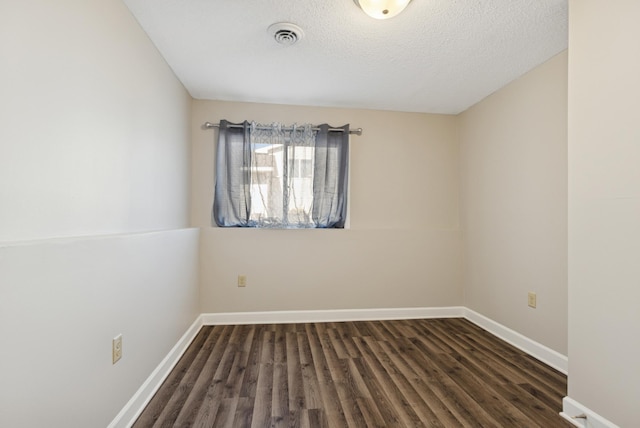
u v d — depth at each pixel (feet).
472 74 8.31
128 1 5.43
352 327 9.82
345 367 7.14
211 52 7.20
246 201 10.07
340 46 6.98
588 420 5.09
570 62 5.45
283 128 10.25
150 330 5.96
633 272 4.50
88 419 4.05
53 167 3.68
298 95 9.75
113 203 5.05
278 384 6.40
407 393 6.12
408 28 6.30
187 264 8.40
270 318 10.18
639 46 4.42
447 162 11.27
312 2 5.57
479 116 10.16
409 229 10.84
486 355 7.84
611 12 4.78
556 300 7.25
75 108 4.09
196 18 5.97
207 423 5.19
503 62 7.66
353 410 5.57
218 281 10.00
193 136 10.10
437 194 11.21
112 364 4.63
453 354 7.89
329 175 10.48
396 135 11.04
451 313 11.00
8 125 3.06
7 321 2.81
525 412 5.56
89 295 4.05
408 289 10.82
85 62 4.30
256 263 10.14
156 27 6.22
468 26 6.23
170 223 7.91
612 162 4.78
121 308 4.88
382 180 10.97
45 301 3.28
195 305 9.30
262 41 6.79
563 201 7.12
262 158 10.19
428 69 8.04
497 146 9.30
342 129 10.53
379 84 8.95
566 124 7.06
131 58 5.73
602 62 4.92
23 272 2.98
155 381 6.15
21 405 2.97
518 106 8.48
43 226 3.53
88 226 4.37
